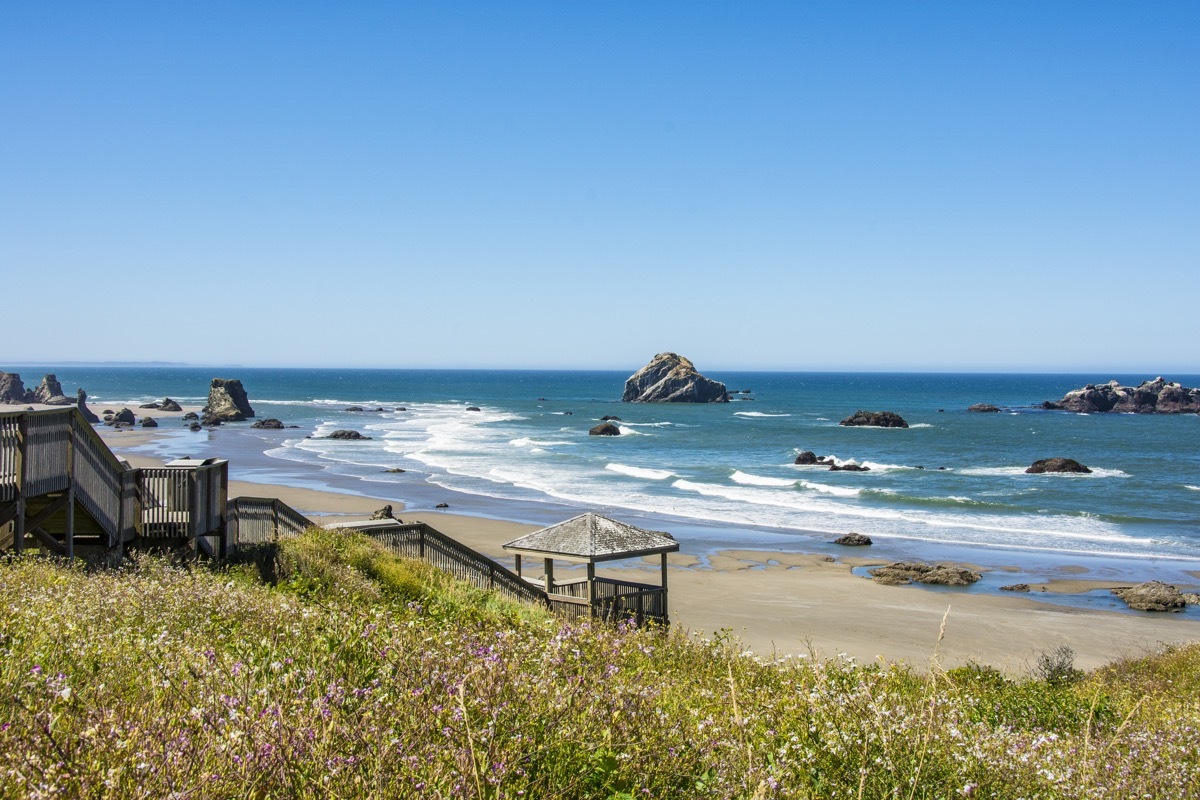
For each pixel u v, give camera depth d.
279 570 15.09
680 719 5.23
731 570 33.69
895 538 40.59
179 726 3.77
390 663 4.92
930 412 153.38
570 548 19.22
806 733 5.48
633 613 18.36
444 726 4.13
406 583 15.51
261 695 4.16
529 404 174.25
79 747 3.41
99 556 13.97
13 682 4.27
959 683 12.64
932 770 5.04
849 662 9.20
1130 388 157.62
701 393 178.50
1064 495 55.12
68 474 13.02
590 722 4.60
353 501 47.78
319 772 3.45
